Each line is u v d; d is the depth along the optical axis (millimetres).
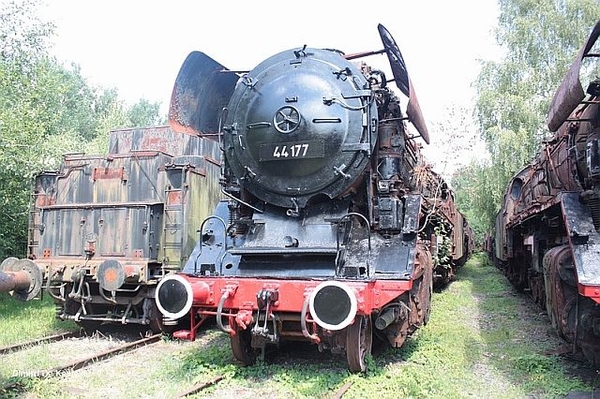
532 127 20359
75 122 40281
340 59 6477
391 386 5402
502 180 20109
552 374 6012
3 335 7965
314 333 5445
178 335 5750
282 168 6230
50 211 9086
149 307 8336
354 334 5598
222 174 6746
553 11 22125
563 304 6066
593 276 5059
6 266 5293
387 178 6305
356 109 6113
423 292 6840
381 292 5441
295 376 5723
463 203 29250
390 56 6371
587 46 5664
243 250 6039
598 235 5430
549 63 21922
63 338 8195
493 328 8805
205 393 5316
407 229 6047
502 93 21531
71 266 8391
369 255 5816
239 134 6531
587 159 5984
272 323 5715
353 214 5941
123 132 11594
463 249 19031
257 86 6605
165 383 5625
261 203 6648
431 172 10359
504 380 5891
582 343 5750
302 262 6027
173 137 11266
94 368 6344
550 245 8383
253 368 6082
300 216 6328
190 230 8773
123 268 7762
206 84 7434
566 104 5898
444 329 8242
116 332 8836
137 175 8875
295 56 6645
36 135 11773
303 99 6234
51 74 13422
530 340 7875
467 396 5316
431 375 5762
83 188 9133
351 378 5543
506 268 16156
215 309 5855
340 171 6008
